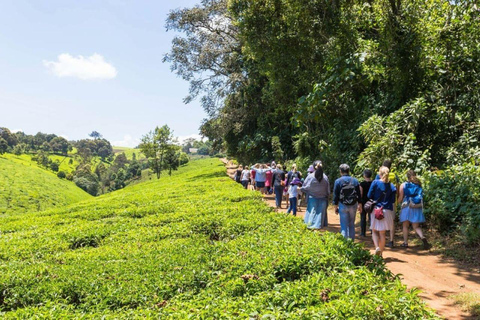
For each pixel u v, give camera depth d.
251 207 12.67
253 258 6.26
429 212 10.08
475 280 6.75
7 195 73.56
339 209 8.28
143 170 141.75
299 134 24.53
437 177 10.50
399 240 9.88
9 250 8.70
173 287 5.74
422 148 13.67
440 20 13.33
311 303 4.60
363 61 13.70
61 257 7.84
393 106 15.16
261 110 33.81
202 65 35.19
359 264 5.96
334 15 14.53
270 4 15.77
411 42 13.34
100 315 4.82
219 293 5.36
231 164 91.25
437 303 5.70
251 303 4.61
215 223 10.33
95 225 11.39
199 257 6.96
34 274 6.45
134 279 6.00
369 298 4.44
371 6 14.52
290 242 7.08
